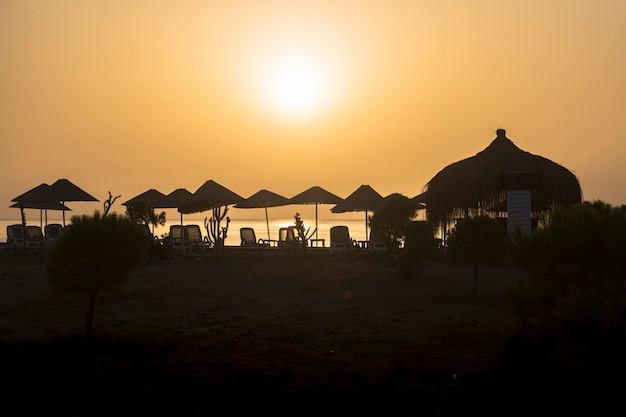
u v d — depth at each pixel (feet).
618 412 20.59
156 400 22.30
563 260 25.94
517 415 20.71
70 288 32.83
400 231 79.66
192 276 66.54
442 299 49.34
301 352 30.48
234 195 88.89
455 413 20.99
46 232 103.55
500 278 64.13
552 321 26.21
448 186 91.56
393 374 26.02
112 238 32.48
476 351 30.58
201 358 29.01
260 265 78.89
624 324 24.84
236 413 20.99
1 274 68.59
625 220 25.75
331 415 20.86
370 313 43.34
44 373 26.00
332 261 84.02
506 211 87.40
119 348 30.86
